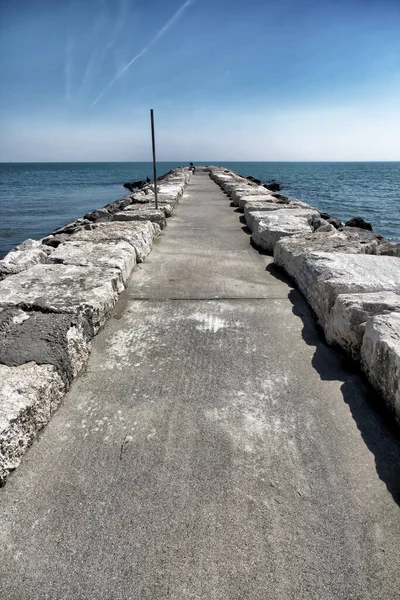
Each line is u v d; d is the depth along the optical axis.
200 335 3.29
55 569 1.52
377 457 2.04
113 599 1.42
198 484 1.88
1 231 15.89
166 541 1.62
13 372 2.25
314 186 39.81
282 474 1.94
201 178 24.47
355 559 1.56
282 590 1.45
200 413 2.36
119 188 41.28
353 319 2.79
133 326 3.44
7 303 3.07
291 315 3.68
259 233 6.05
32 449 2.07
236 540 1.62
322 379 2.69
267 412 2.38
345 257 4.02
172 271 4.95
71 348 2.62
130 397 2.50
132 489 1.85
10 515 1.72
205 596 1.43
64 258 4.28
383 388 2.35
